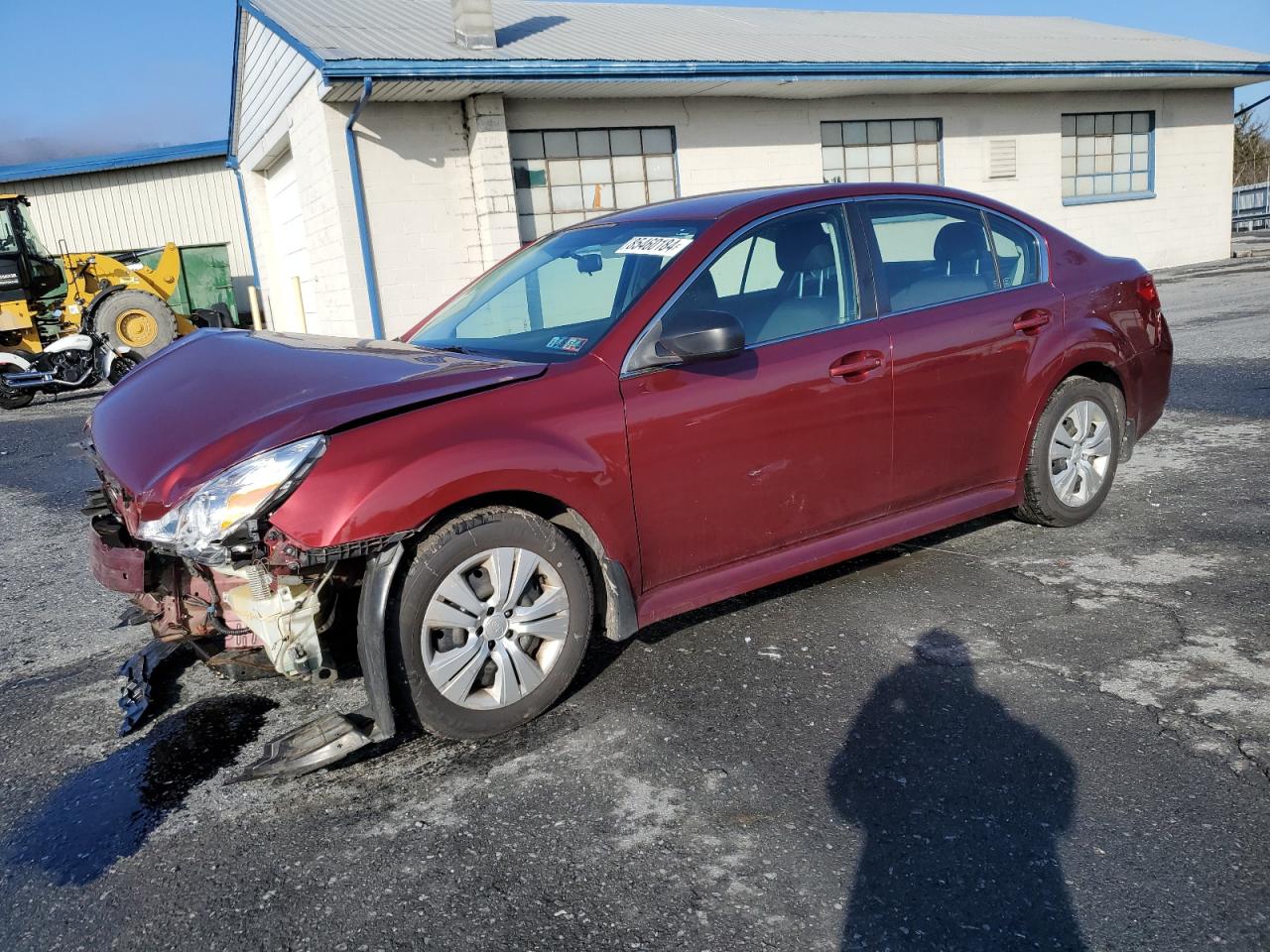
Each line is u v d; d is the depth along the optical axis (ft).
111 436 10.48
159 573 10.17
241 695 11.39
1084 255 14.85
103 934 7.40
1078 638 11.28
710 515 11.05
